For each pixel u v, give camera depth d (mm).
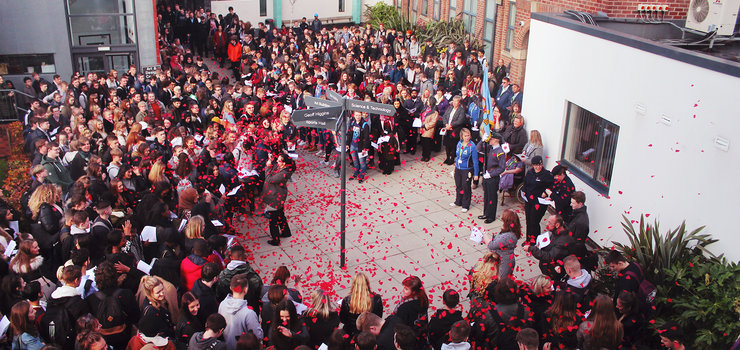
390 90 15156
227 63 25156
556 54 11562
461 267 10305
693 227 8508
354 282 6988
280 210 10859
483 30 21562
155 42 20328
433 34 22844
